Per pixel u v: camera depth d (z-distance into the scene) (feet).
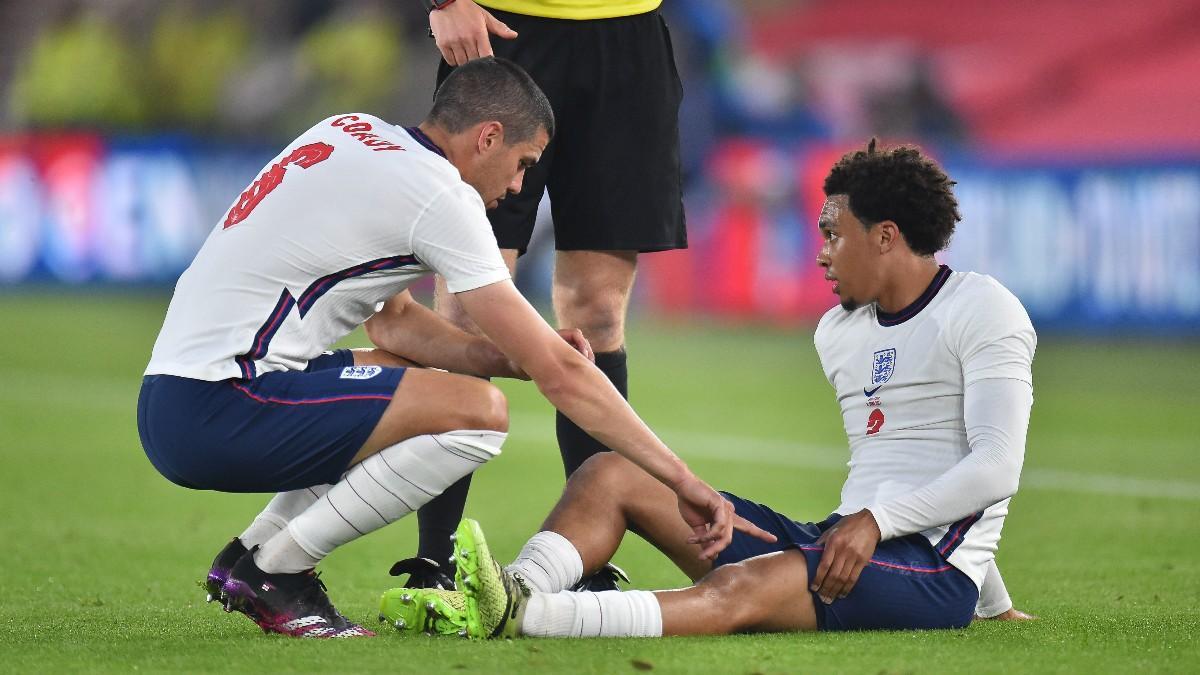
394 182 37.11
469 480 45.06
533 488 76.95
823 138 187.83
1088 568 54.60
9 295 187.83
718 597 36.32
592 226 49.62
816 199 155.94
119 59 221.25
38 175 188.24
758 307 161.79
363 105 209.46
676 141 51.34
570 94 49.16
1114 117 187.11
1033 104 191.83
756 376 128.67
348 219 37.06
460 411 36.94
